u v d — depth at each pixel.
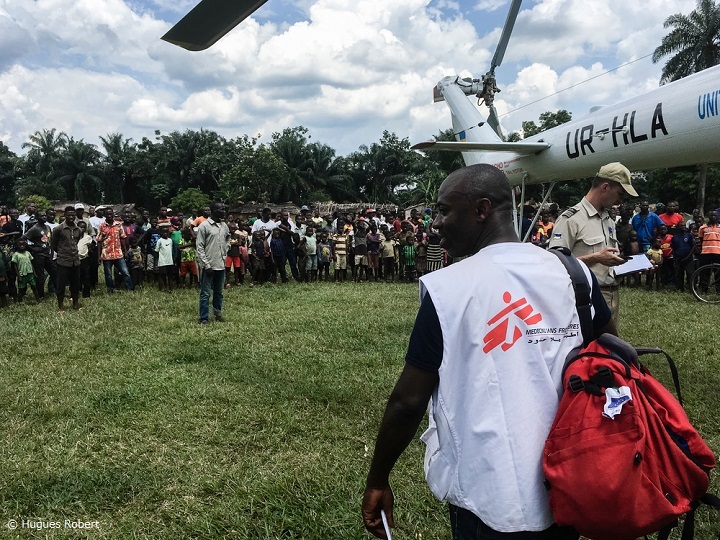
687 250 9.12
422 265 11.27
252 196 45.75
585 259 3.12
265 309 7.70
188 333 6.10
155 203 55.31
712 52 27.53
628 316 6.88
